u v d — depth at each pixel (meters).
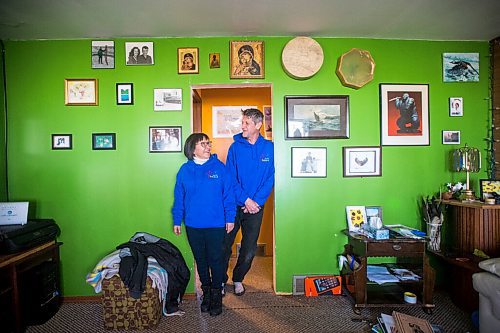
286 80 2.68
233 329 2.15
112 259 2.24
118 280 2.16
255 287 2.85
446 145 2.77
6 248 2.03
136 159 2.66
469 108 2.78
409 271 2.48
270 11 2.20
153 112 2.65
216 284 2.36
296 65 2.58
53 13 2.18
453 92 2.77
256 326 2.19
